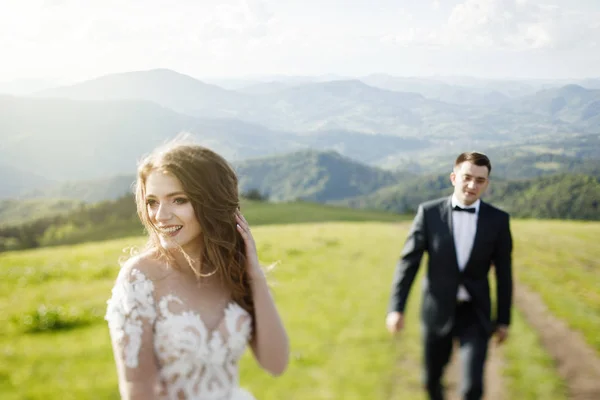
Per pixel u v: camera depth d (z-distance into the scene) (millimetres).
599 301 15383
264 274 2861
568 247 28969
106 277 18828
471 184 5797
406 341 11188
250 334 2832
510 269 5961
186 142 2590
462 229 5930
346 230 35719
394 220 61469
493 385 8516
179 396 2430
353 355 10234
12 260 23469
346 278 18438
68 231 111375
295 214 62594
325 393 8289
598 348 10414
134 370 2303
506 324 5914
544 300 15188
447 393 7832
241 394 2645
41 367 9594
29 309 13695
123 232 89750
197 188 2457
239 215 2818
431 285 6055
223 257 2629
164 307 2422
